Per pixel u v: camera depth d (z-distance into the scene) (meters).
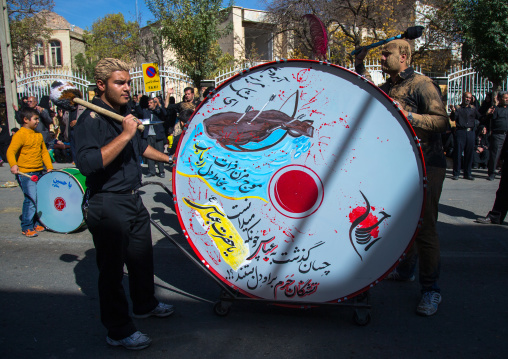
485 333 3.03
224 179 2.91
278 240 2.93
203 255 3.02
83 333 3.07
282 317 3.28
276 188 2.88
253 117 2.83
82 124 2.61
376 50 20.08
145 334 3.01
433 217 3.27
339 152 2.78
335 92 2.73
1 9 12.06
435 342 2.91
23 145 5.35
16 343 2.93
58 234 5.59
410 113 3.11
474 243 5.04
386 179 2.75
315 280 2.94
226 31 17.75
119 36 33.91
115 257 2.75
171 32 15.78
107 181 2.71
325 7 19.20
